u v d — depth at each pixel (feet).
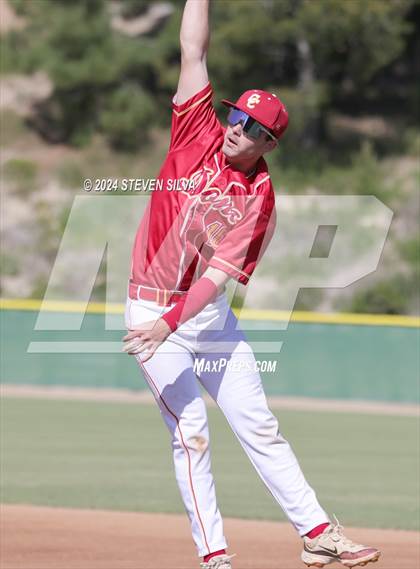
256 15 304.09
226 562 47.42
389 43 313.53
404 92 357.20
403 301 239.71
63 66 323.78
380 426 143.13
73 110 334.85
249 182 47.01
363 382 174.70
